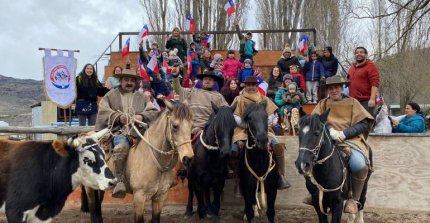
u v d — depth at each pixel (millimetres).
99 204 8117
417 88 27344
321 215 7031
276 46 26891
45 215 6484
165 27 25406
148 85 11812
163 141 6855
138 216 7004
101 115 7641
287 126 10875
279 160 7941
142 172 6969
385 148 9414
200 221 8656
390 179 9383
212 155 7711
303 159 6348
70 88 11117
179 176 8898
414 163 9281
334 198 6855
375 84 9320
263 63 17641
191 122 6660
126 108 7746
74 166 6391
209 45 17797
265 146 7168
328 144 6715
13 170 6320
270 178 7902
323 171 6746
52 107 18172
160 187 7121
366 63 9508
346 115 7398
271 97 12953
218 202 8070
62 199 6527
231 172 8773
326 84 7434
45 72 10906
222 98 8930
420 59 25812
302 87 13258
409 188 9297
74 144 6273
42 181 6352
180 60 14336
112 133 7605
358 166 7074
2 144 6547
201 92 8883
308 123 6484
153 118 7680
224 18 23484
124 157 7301
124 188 7258
